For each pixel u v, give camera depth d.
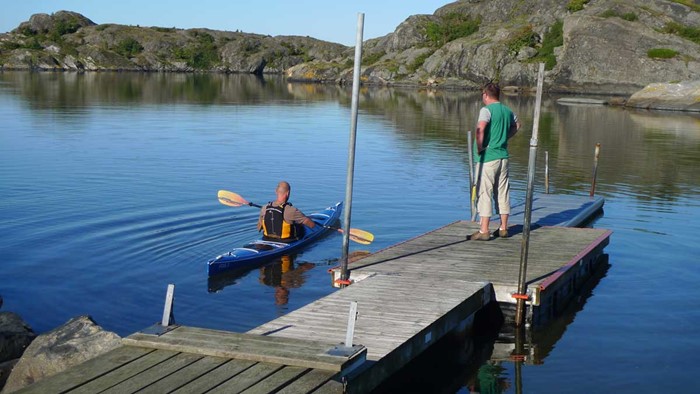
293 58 114.75
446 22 88.62
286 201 12.68
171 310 6.92
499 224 12.98
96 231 13.32
